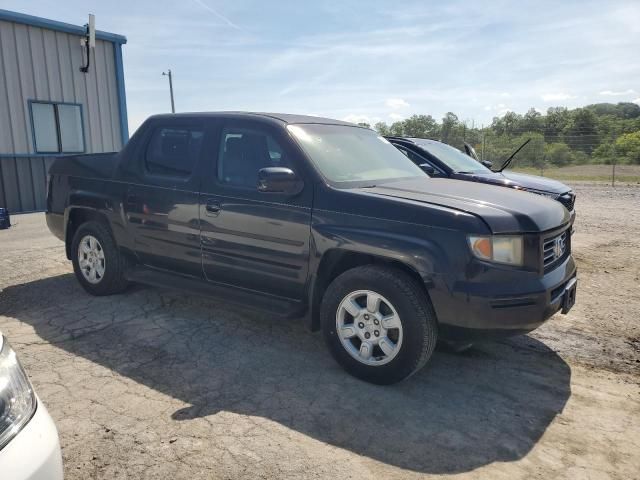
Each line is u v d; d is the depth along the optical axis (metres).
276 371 3.72
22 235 9.23
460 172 7.62
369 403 3.29
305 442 2.84
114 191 4.99
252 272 4.09
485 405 3.30
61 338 4.26
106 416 3.06
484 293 3.14
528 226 3.30
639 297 5.61
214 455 2.70
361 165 4.21
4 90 12.20
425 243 3.26
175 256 4.61
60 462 1.83
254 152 4.16
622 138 32.19
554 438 2.95
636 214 12.32
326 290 3.75
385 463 2.67
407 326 3.32
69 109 13.55
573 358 4.05
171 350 4.05
